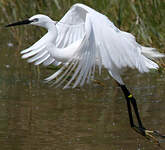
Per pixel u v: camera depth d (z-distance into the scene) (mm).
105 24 8398
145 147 9469
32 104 11664
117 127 10406
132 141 9734
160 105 11703
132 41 8781
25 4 15953
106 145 9391
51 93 12531
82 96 12359
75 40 9898
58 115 10961
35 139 9641
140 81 13508
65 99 12102
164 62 13648
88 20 8391
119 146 9406
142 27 14102
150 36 14188
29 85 13047
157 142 9727
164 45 14086
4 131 10055
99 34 8227
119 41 8320
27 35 15242
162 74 13750
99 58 8211
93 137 9789
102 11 14195
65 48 9383
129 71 14344
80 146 9312
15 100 11922
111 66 8266
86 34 8164
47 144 9414
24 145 9336
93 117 10898
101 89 12969
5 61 14594
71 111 11242
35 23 9320
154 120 10797
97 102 11945
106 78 13664
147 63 9398
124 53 8297
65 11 14258
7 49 15359
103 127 10344
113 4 14367
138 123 10312
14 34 15820
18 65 14375
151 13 14414
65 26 9750
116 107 11625
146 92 12641
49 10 15203
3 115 10930
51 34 9289
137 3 14539
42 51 9422
